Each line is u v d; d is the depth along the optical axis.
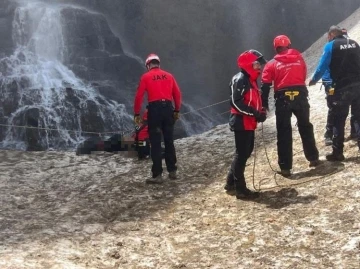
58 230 5.68
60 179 7.86
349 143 7.22
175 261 4.83
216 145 9.10
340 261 4.47
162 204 6.43
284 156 6.57
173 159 7.37
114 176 7.87
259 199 6.08
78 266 4.68
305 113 6.48
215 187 6.81
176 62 23.47
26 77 18.41
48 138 16.38
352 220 5.13
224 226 5.51
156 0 23.28
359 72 6.51
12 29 20.36
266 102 6.13
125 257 4.95
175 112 7.40
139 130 8.75
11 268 4.48
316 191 5.95
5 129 16.58
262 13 23.16
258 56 5.91
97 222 5.97
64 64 20.16
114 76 20.45
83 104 17.78
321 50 14.81
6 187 7.41
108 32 21.78
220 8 23.22
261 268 4.52
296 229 5.16
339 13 22.88
